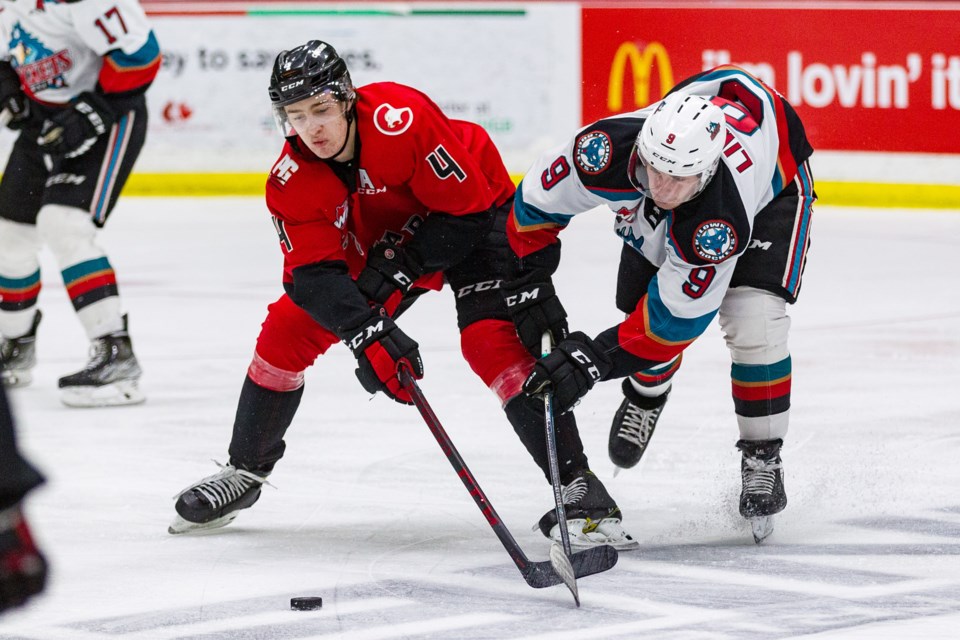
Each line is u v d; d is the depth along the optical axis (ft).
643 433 35.81
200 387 50.44
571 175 29.09
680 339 28.27
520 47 99.14
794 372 50.16
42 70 49.21
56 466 39.27
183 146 102.58
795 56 95.76
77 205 48.55
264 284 72.84
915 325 59.36
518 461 39.01
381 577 28.22
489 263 31.42
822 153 96.48
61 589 27.61
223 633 24.61
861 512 32.91
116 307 48.19
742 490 30.89
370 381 28.99
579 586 27.27
